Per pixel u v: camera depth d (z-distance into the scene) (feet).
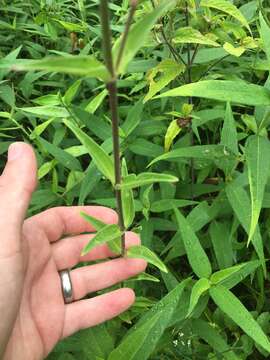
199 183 0.74
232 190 0.63
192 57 0.70
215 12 0.81
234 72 0.82
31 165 0.54
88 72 0.28
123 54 0.29
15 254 0.50
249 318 0.50
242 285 0.75
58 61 0.27
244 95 0.47
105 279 0.61
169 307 0.52
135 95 0.92
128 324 0.70
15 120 0.81
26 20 1.12
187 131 0.78
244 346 0.63
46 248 0.60
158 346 0.59
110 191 0.76
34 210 0.76
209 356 0.61
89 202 0.75
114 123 0.33
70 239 0.64
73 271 0.61
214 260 0.71
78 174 0.73
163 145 0.80
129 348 0.50
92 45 0.95
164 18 0.72
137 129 0.76
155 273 0.72
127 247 0.53
